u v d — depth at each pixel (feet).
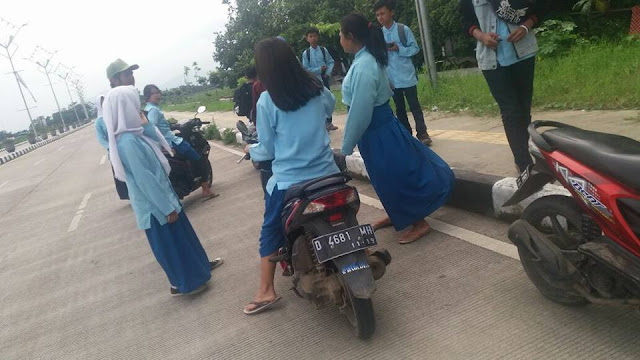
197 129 23.73
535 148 8.87
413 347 9.15
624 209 7.35
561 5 38.52
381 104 12.33
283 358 9.70
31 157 80.69
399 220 13.00
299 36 59.98
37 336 12.84
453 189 14.93
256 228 17.71
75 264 18.01
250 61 67.51
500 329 9.10
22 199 35.12
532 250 8.89
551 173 8.79
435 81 31.09
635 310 8.74
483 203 14.05
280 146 10.31
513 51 13.30
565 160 8.16
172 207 12.49
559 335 8.61
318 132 10.20
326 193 9.30
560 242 9.18
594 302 8.12
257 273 13.84
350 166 20.61
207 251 16.39
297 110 10.03
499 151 17.57
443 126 24.04
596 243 8.00
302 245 9.78
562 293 9.15
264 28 66.80
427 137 20.67
